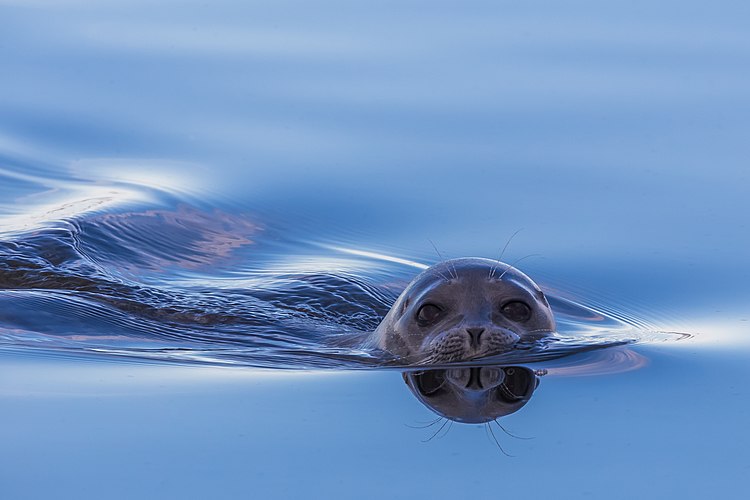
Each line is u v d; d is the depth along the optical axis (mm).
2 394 23766
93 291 34469
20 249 37250
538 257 35906
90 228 39750
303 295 35219
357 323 33375
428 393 24000
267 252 39281
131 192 43500
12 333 29109
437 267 27828
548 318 27391
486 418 22625
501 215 39062
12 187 44812
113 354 27609
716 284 33438
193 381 25094
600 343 28172
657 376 25453
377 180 42875
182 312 32844
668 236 36781
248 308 33594
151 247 39344
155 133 48594
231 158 45875
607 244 36562
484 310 26266
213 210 42469
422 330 26469
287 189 43156
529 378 24984
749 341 28562
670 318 31344
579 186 40969
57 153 47438
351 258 38312
